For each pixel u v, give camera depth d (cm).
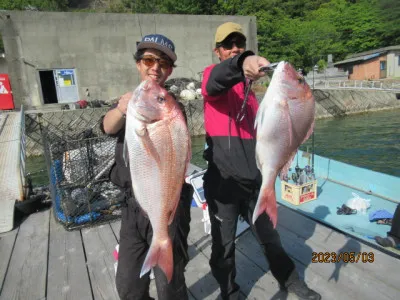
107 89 1927
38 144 1422
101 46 1878
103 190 442
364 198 492
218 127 223
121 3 4509
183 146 159
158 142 154
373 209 450
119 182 195
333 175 578
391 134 1575
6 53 1686
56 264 324
